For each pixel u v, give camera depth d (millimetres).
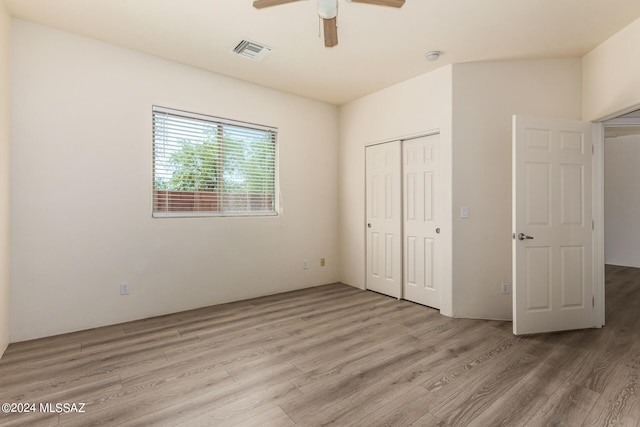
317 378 2076
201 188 3572
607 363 2270
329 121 4645
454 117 3254
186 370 2178
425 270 3645
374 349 2506
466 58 3143
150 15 2504
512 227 2918
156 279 3248
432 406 1780
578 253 2955
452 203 3254
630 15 2410
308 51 3074
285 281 4215
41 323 2682
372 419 1673
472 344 2600
